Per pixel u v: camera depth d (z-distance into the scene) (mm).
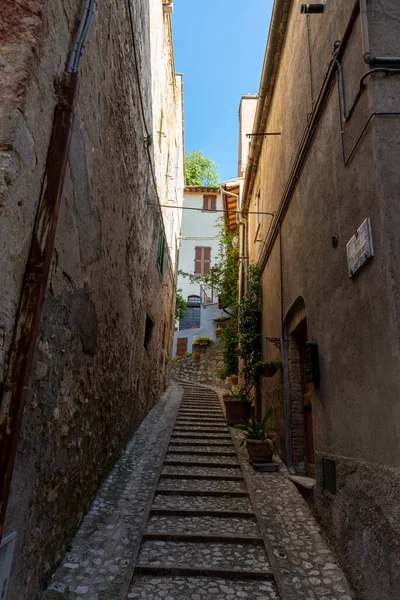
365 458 2668
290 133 5402
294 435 5234
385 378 2402
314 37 4344
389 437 2328
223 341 13453
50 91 2295
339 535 3098
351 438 2930
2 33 2047
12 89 1957
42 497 2549
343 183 3266
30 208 2100
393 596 2174
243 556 3213
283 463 5367
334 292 3402
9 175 1860
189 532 3545
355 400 2873
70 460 3143
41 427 2484
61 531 2967
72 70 2521
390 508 2266
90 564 2973
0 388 1897
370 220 2693
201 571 2963
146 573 2955
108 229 3996
